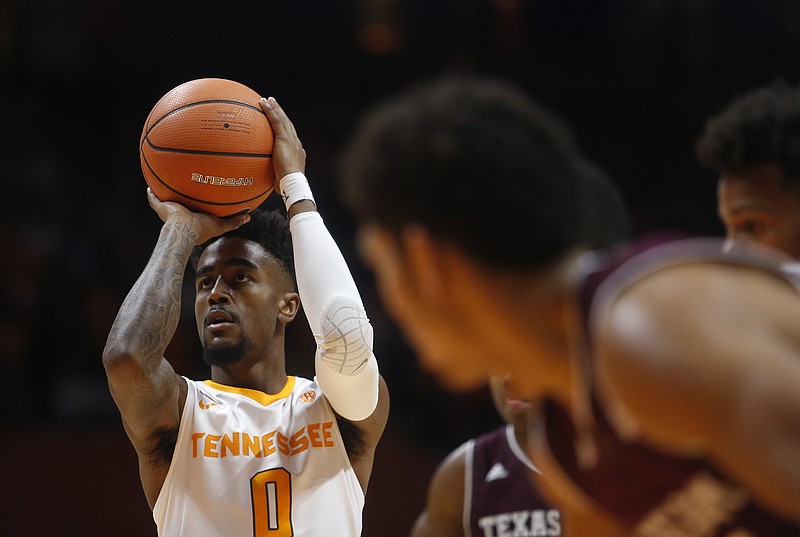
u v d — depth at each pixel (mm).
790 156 3555
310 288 5602
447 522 5980
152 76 20906
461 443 14281
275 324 6098
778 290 2295
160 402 5438
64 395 14109
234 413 5770
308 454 5691
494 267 2344
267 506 5523
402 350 15297
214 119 5633
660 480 2336
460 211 2303
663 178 20469
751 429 2037
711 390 2082
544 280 2383
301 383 6145
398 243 2416
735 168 3670
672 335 2156
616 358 2229
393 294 2518
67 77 20297
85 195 18328
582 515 2758
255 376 6004
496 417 14484
